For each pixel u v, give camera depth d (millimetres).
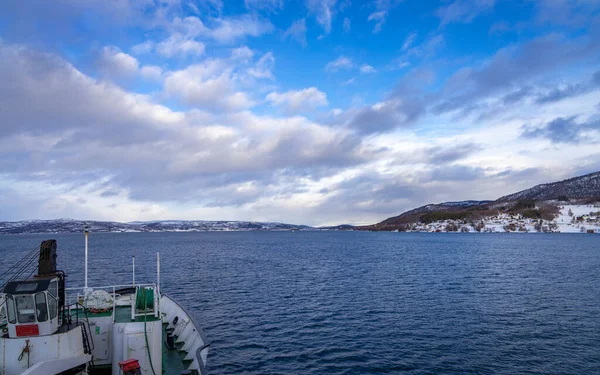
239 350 30219
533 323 37781
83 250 137250
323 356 29016
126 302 20547
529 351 29938
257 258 107812
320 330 35438
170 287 57500
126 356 15484
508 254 123000
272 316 40469
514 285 60625
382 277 69438
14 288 13297
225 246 172375
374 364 27516
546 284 61781
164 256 111438
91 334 16172
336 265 90000
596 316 40531
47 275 15070
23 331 13281
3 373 13000
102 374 16797
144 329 15914
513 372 26094
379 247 166250
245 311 42625
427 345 31344
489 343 31828
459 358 28547
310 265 89562
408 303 47031
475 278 68438
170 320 25047
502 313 41844
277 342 32094
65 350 13734
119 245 179500
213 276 69250
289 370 26516
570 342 31984
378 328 36094
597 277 69812
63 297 15172
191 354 19359
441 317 40125
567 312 42312
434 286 59562
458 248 155750
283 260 102250
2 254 118562
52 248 15625
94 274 70062
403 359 28422
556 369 26562
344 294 52656
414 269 82250
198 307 44500
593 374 25781
